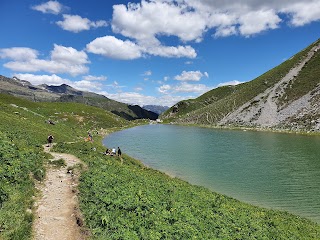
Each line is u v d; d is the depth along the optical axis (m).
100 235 16.02
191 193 30.92
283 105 161.00
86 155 42.03
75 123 122.19
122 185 25.17
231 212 27.11
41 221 17.33
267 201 36.06
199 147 81.44
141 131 142.25
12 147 29.77
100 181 25.25
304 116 135.88
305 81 172.38
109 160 42.91
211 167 54.28
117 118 176.00
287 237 23.50
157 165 56.09
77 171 29.39
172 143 90.81
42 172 26.47
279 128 133.88
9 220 16.03
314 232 26.30
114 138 104.88
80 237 15.93
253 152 71.69
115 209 19.30
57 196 21.86
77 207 19.69
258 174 48.88
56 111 133.12
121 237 15.75
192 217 21.50
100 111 167.75
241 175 48.31
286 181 44.69
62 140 56.59
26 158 28.44
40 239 15.30
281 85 182.50
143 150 75.56
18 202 18.72
